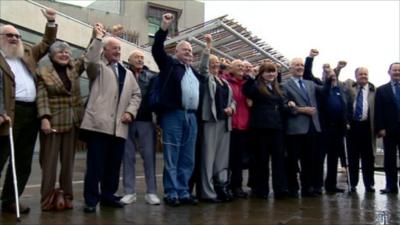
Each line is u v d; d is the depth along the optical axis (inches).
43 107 197.2
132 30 1136.8
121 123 214.2
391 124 301.7
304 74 304.2
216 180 247.0
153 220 183.8
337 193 297.7
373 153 309.0
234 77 265.1
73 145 208.8
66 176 208.4
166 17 224.2
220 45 679.7
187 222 180.9
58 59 203.9
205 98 244.5
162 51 227.9
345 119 299.1
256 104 262.7
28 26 569.0
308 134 280.7
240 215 199.8
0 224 170.7
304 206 232.5
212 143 244.8
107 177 218.4
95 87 211.2
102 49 216.2
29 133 199.9
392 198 271.9
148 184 231.5
